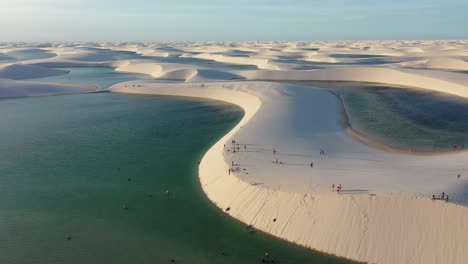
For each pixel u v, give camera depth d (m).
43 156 51.16
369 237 29.34
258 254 29.30
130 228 32.88
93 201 37.88
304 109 67.12
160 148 53.28
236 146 46.22
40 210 36.19
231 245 30.38
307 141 48.62
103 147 54.47
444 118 63.91
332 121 61.12
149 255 29.23
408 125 59.78
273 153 43.78
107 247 30.28
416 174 35.41
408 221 29.30
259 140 48.38
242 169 39.38
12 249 30.19
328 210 31.36
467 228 27.56
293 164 40.28
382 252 28.47
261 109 65.62
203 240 31.03
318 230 30.72
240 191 35.97
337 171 37.75
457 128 57.66
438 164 38.91
